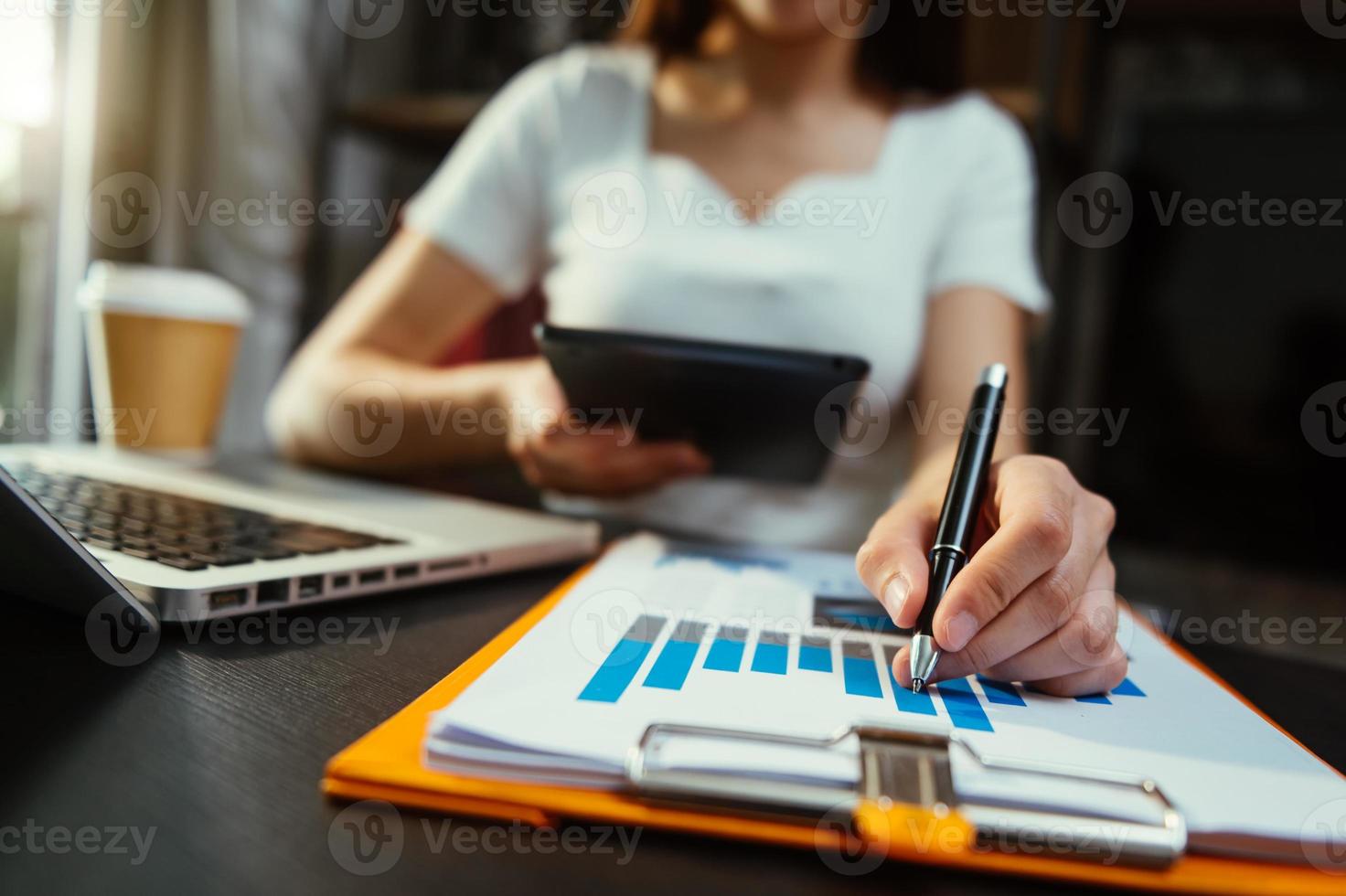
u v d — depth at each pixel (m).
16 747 0.26
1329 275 1.59
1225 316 1.64
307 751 0.27
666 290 0.88
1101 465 1.71
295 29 1.25
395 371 0.85
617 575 0.46
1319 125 1.57
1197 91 1.77
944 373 0.88
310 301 1.33
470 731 0.24
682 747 0.25
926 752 0.25
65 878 0.20
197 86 1.16
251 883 0.20
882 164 0.95
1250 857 0.23
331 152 1.33
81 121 1.07
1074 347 1.70
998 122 1.02
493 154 1.00
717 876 0.22
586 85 1.02
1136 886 0.22
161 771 0.25
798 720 0.28
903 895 0.21
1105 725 0.30
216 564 0.39
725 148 0.98
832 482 0.89
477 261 0.98
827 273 0.88
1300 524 1.61
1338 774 0.27
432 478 0.91
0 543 0.33
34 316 1.05
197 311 0.70
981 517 0.37
